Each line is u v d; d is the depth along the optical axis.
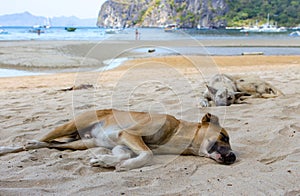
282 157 4.34
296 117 6.28
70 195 3.29
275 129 5.46
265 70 15.26
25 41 37.91
